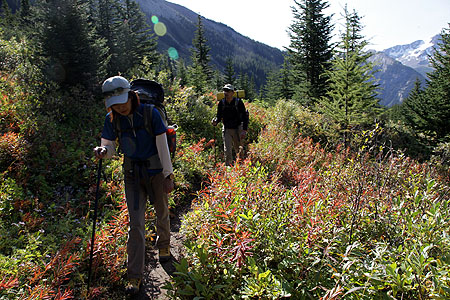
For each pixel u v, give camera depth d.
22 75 7.59
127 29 25.41
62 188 4.88
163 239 3.31
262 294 2.54
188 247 3.05
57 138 6.12
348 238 3.02
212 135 8.90
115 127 2.85
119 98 2.61
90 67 9.12
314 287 2.55
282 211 3.54
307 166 6.00
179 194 5.23
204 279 2.76
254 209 3.44
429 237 2.78
